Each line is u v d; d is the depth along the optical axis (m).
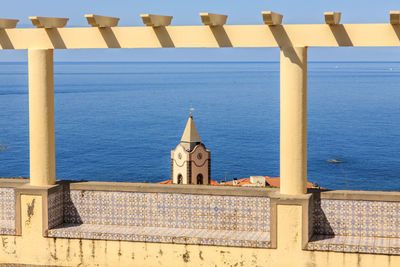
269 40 7.50
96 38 7.99
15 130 130.75
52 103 8.25
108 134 135.12
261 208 7.70
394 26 7.04
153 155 114.38
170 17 7.90
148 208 8.07
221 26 7.61
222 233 7.68
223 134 136.00
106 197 8.22
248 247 7.38
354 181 93.75
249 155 113.50
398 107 185.62
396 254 6.93
